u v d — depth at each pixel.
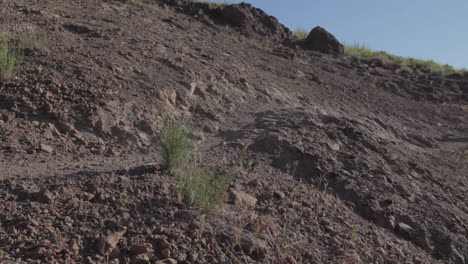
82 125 6.53
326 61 17.25
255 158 6.13
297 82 12.68
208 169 4.90
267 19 18.91
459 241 5.49
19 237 3.58
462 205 6.64
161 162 5.29
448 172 8.12
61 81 7.27
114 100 7.15
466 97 17.19
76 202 4.11
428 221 5.69
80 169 5.13
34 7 10.53
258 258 3.89
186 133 5.31
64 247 3.54
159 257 3.64
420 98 15.95
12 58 7.18
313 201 5.20
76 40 9.00
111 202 4.19
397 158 7.37
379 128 10.56
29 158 5.46
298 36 20.69
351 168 6.38
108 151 6.13
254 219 4.36
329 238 4.51
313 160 6.18
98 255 3.51
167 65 9.16
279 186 5.35
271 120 7.72
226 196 4.59
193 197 4.35
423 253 5.10
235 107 8.66
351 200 5.67
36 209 3.93
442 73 20.38
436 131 12.55
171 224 4.00
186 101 8.02
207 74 9.42
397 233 5.33
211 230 4.01
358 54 20.45
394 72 18.89
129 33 10.38
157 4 16.14
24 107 6.51
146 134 6.78
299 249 4.16
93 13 11.50
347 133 7.63
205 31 14.73
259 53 14.80
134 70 8.37
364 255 4.46
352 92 14.05
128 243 3.70
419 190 6.51
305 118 7.77
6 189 4.26
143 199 4.28
